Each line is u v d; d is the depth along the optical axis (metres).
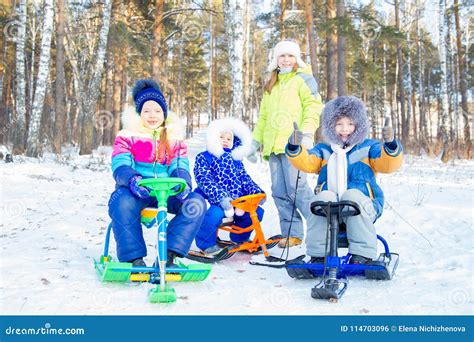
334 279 3.02
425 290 3.07
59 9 16.62
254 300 2.96
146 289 3.12
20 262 3.69
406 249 4.27
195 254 4.07
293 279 3.50
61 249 4.18
